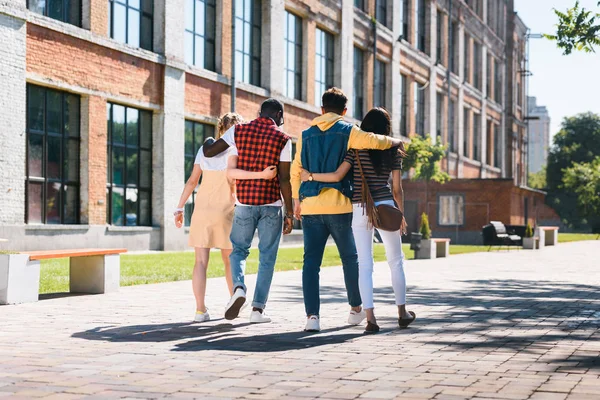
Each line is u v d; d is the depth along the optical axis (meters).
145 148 23.17
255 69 28.66
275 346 6.01
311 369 5.06
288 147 7.21
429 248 22.20
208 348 5.89
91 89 20.61
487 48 58.28
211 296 9.90
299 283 12.20
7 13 17.70
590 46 14.59
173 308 8.58
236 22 27.23
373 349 5.88
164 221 23.30
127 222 22.41
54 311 8.28
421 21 46.00
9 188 17.94
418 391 4.39
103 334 6.61
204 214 7.44
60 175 20.00
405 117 43.41
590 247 32.97
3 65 17.73
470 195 40.91
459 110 51.69
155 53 22.94
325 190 6.86
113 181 21.83
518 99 68.56
